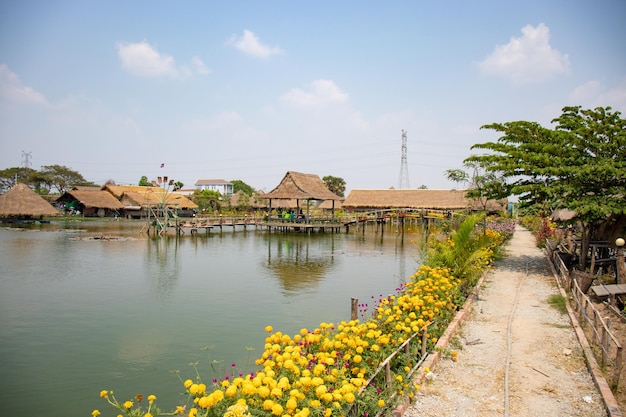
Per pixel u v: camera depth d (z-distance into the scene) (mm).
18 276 17688
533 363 6965
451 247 13242
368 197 53375
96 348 9352
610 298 9750
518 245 25125
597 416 5297
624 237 14469
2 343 9641
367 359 5574
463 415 5328
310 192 41125
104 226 45406
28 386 7508
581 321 8867
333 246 30125
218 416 3955
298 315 11938
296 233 40375
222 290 15328
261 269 20094
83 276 17891
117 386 7535
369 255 25266
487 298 11352
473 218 12242
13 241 30172
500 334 8414
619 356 5770
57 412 6641
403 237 35219
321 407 4066
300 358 4746
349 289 15539
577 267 13992
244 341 9812
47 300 13633
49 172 76688
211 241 33031
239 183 108375
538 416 5312
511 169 15094
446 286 8977
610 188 13352
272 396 3953
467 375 6504
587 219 12906
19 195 47469
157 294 14602
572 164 14234
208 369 8219
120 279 17359
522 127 16109
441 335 7859
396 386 5316
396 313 6863
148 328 10750
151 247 28594
